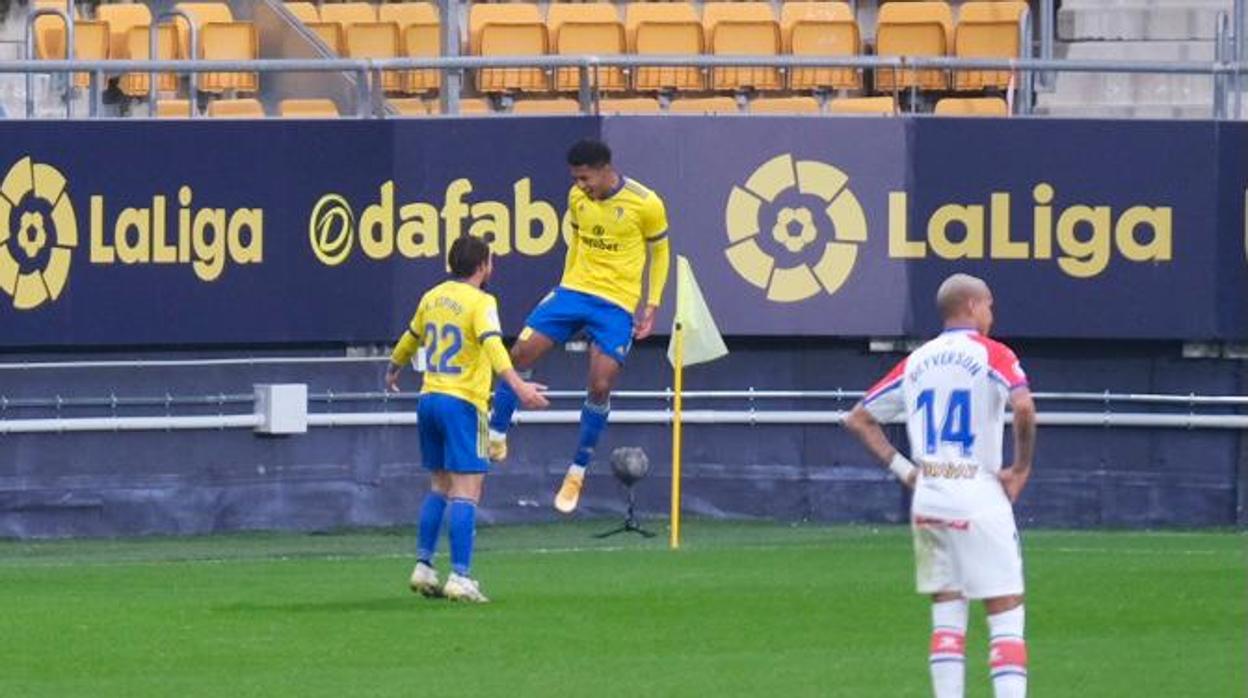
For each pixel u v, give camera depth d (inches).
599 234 2285.9
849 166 2753.4
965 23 3260.3
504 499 2726.4
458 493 1995.6
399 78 3093.0
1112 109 3243.1
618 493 2755.9
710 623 1893.5
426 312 1952.5
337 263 2706.7
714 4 3385.8
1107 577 2201.0
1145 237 2763.3
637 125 2728.8
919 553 1368.1
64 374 2618.1
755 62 2677.2
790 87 3134.8
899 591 2095.2
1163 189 2760.8
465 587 2006.6
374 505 2714.1
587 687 1574.8
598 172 2268.7
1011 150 2755.9
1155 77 3289.9
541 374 2736.2
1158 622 1900.8
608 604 2003.0
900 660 1697.8
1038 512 2775.6
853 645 1774.1
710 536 2628.0
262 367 2687.0
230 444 2662.4
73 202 2645.2
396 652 1733.5
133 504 2632.9
